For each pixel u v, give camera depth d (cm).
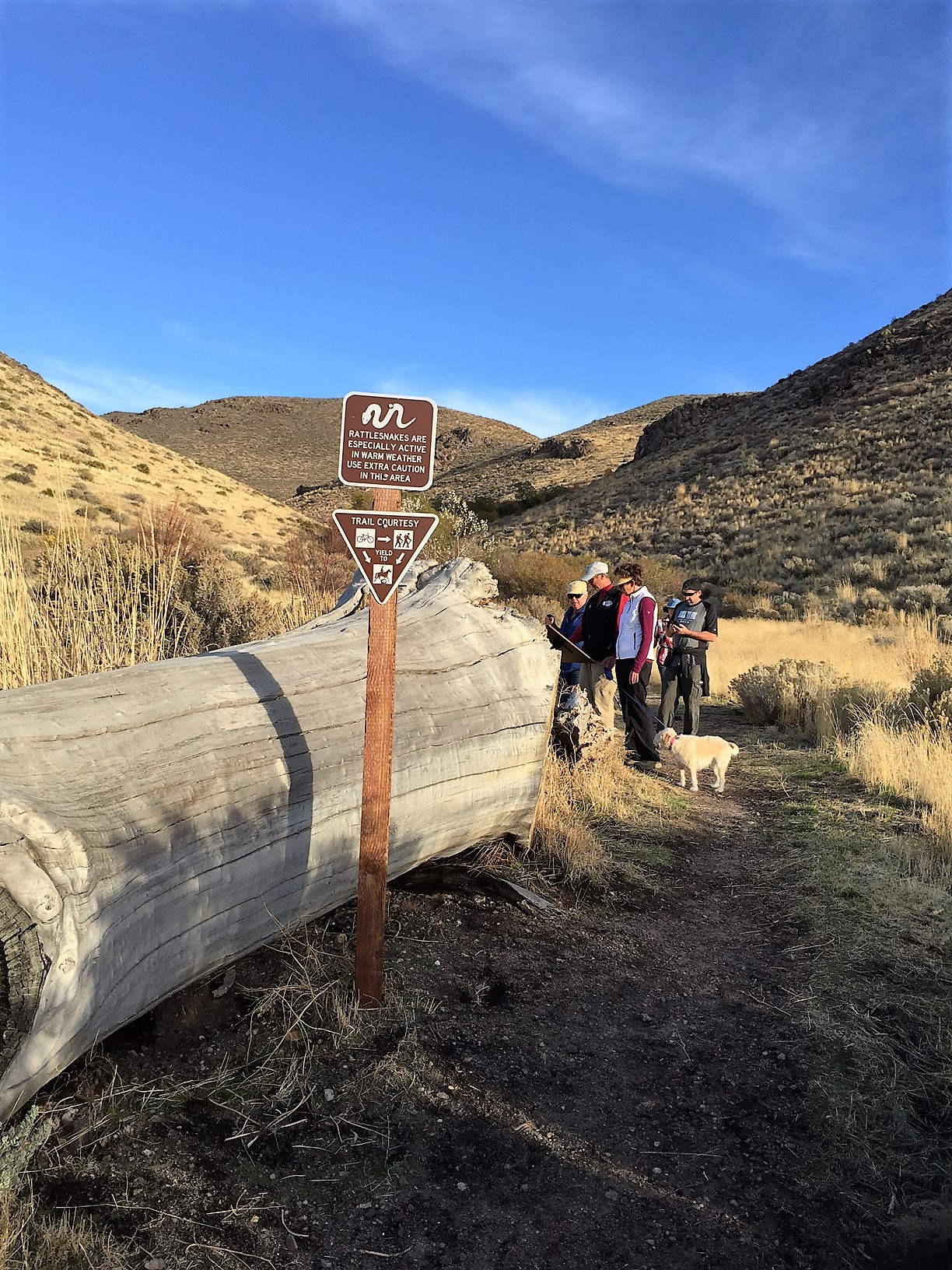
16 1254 198
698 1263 234
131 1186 228
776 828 622
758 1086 316
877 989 385
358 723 357
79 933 214
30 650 460
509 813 467
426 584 520
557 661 508
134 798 254
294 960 347
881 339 4859
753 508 3322
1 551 475
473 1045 318
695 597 835
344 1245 225
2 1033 206
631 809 628
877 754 752
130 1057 277
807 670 1094
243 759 298
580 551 3434
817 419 4253
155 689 297
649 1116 295
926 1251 241
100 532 931
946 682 920
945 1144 288
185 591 700
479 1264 225
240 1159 246
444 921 414
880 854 550
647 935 439
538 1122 283
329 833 333
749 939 443
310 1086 279
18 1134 214
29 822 210
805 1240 244
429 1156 261
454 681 429
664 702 847
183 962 273
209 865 275
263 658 352
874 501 2966
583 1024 347
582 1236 239
